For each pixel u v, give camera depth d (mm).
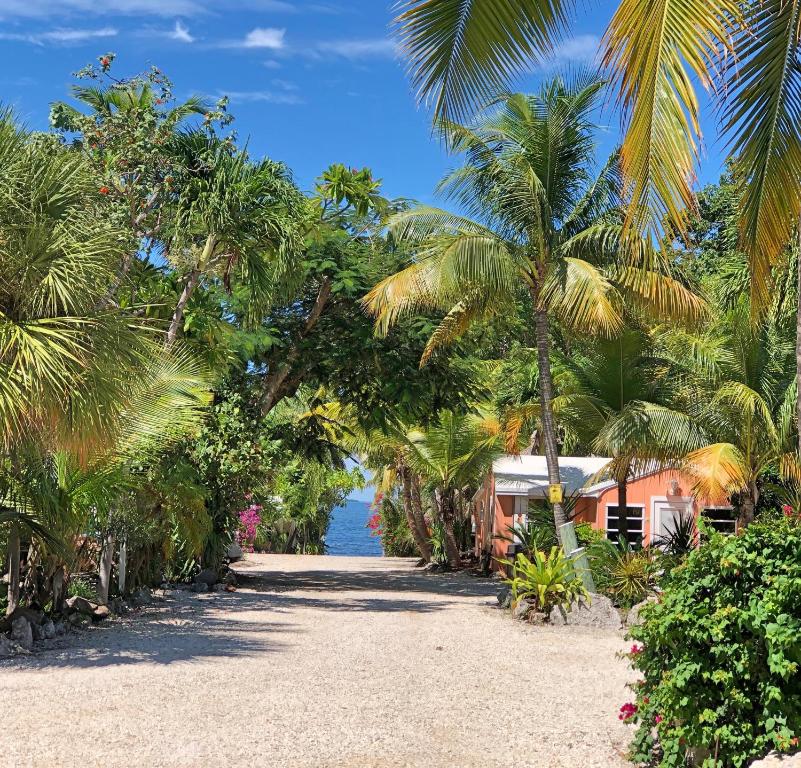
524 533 18828
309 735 6996
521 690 9258
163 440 12664
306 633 13477
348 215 22438
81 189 10328
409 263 21875
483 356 34562
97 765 6023
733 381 17906
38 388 8672
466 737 7121
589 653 12359
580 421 19938
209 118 15625
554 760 6480
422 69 6430
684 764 5902
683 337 18859
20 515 11273
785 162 5711
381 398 24609
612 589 17047
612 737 7203
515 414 21281
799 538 5555
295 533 46562
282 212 16828
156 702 8008
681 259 17031
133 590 17422
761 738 5352
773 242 5938
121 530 15133
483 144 16750
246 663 10344
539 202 16828
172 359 13156
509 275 16516
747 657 5441
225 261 16734
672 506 24609
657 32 4836
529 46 6223
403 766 6238
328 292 21969
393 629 14312
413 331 20938
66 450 10227
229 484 21219
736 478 16938
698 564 5887
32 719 7230
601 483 24984
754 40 5480
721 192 26250
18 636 11047
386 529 44781
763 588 5539
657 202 4848
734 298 19250
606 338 18781
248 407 21516
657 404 19547
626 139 4910
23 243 9242
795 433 17406
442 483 30594
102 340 9445
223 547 22859
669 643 5855
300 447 26172
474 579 26750
